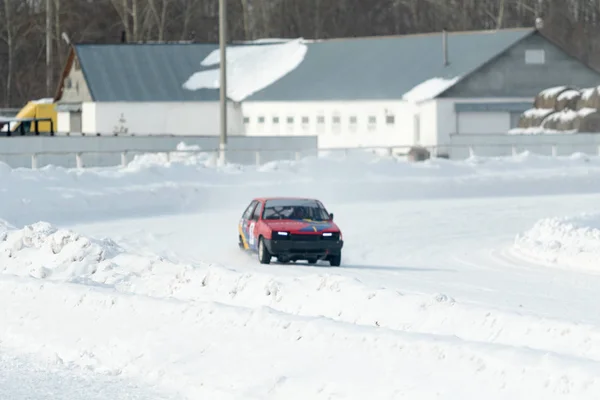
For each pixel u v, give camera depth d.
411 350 37.81
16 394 37.84
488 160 167.12
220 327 44.19
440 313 45.59
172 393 38.31
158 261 64.06
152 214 122.62
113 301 50.06
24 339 48.34
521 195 155.25
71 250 68.81
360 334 39.88
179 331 44.88
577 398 32.34
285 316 43.47
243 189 137.12
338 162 153.75
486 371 35.09
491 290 68.19
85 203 119.94
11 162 160.00
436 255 90.44
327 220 84.62
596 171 167.00
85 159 168.38
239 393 37.44
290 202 86.38
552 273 78.50
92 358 44.00
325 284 51.66
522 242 93.81
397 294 48.44
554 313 57.72
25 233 73.19
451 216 122.31
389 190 147.00
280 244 80.50
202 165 142.88
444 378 35.50
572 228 92.69
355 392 36.09
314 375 37.84
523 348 36.28
